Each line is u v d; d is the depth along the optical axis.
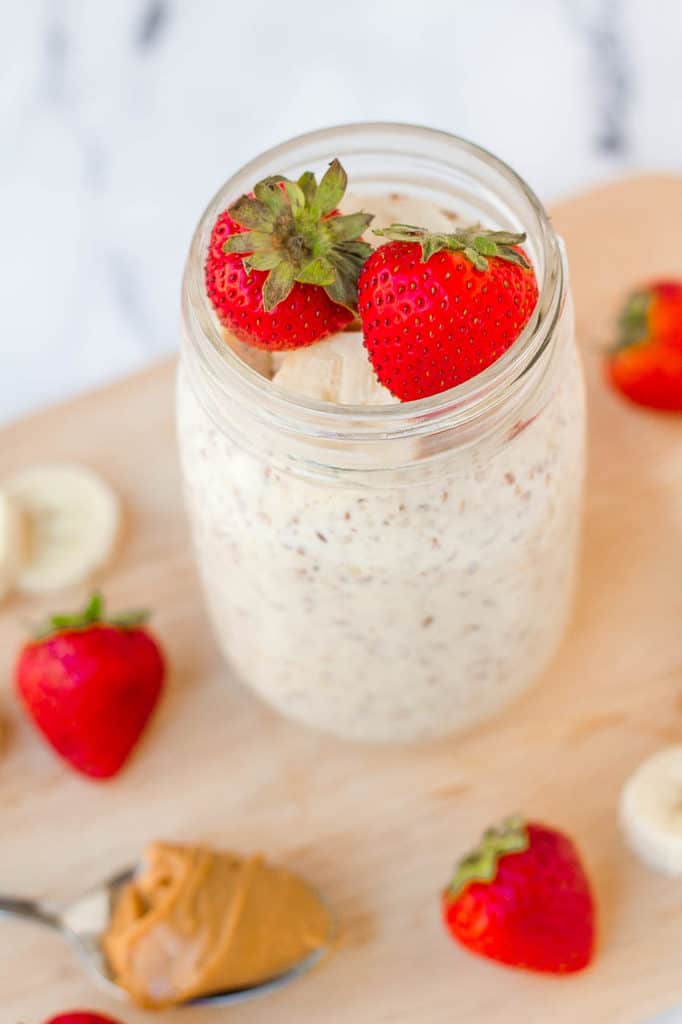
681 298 0.60
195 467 0.52
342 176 0.47
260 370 0.49
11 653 0.60
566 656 0.59
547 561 0.53
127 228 0.69
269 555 0.51
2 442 0.62
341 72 0.71
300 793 0.58
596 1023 0.54
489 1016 0.54
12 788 0.58
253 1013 0.55
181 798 0.58
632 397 0.61
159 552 0.61
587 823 0.57
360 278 0.47
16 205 0.70
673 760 0.56
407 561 0.50
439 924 0.56
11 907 0.56
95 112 0.71
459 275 0.46
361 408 0.47
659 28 0.71
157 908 0.54
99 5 0.72
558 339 0.49
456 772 0.58
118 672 0.56
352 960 0.55
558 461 0.51
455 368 0.47
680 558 0.60
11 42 0.71
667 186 0.64
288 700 0.57
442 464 0.48
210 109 0.71
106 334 0.68
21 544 0.60
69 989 0.55
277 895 0.55
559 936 0.54
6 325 0.68
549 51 0.71
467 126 0.70
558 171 0.70
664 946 0.55
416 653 0.53
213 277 0.48
